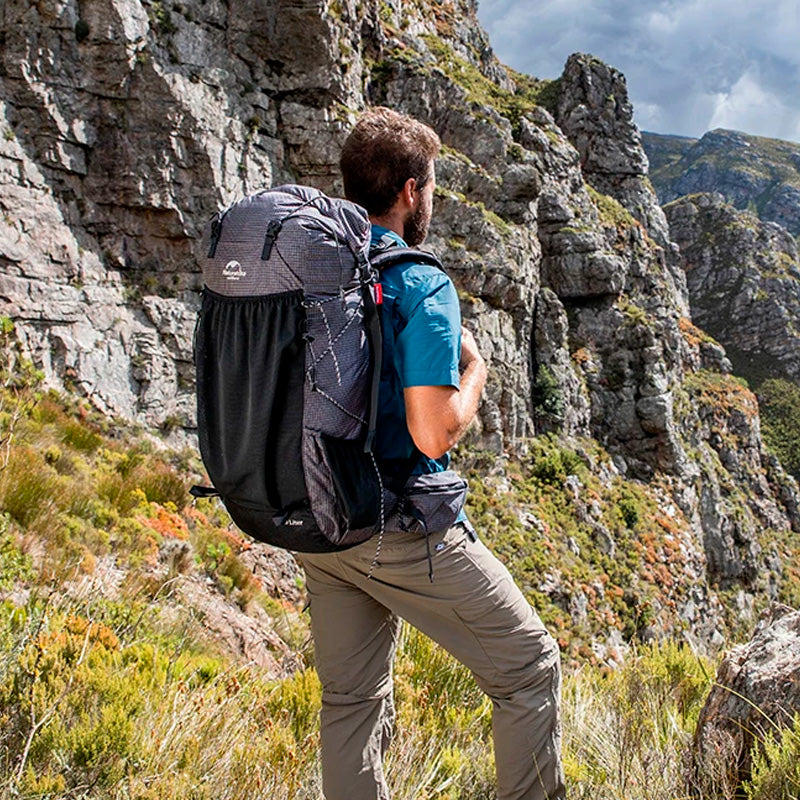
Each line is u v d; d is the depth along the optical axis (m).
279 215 2.01
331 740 2.41
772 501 67.81
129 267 22.70
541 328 43.53
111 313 21.55
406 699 3.50
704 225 127.12
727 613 48.97
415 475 2.11
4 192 19.84
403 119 2.35
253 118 25.84
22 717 2.43
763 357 115.12
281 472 1.93
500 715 2.26
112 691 2.63
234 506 2.05
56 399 17.81
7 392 11.84
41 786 2.11
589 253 48.19
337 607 2.42
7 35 20.53
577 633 30.78
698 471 52.47
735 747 2.57
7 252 19.47
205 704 2.98
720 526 52.53
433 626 2.25
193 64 24.02
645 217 72.25
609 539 38.47
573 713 3.54
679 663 4.12
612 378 49.09
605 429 48.25
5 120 20.36
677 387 56.84
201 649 5.16
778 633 2.84
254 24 26.05
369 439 1.94
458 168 36.84
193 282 23.55
